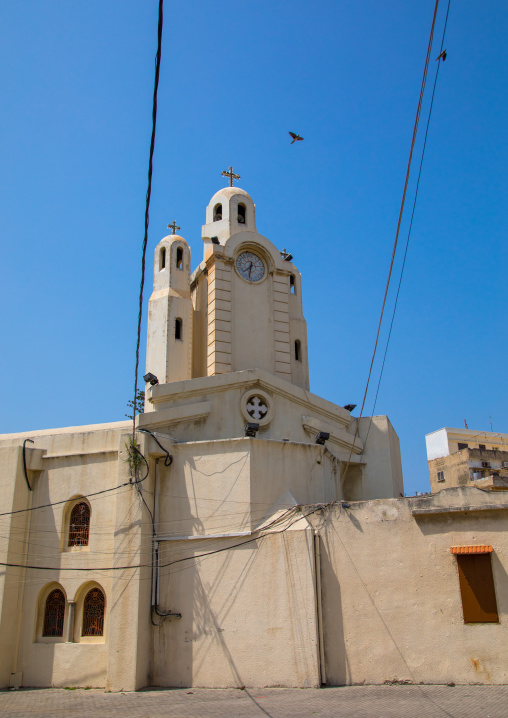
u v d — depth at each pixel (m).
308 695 18.02
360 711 15.76
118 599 21.09
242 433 26.31
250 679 19.73
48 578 23.16
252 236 33.03
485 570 18.83
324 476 24.62
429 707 15.76
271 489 22.53
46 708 18.02
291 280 36.00
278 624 19.94
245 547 21.12
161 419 25.36
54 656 22.00
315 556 20.36
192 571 21.56
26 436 28.73
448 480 56.94
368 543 20.17
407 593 19.38
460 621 18.67
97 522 23.03
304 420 27.70
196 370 32.22
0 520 23.50
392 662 18.94
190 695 19.08
